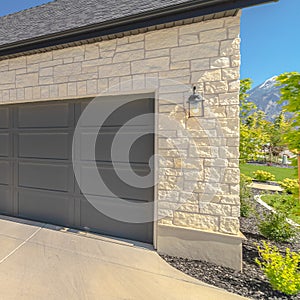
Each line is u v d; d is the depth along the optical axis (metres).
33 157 5.70
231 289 3.17
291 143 4.40
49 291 3.04
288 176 14.42
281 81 4.35
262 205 7.76
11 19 7.77
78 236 4.86
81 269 3.61
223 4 3.46
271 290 3.14
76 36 4.53
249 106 10.03
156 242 4.34
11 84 5.54
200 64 3.97
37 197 5.70
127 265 3.79
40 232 5.02
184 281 3.37
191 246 4.07
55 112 5.42
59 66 5.04
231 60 3.79
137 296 3.00
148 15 3.81
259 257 4.20
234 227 3.84
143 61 4.34
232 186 3.86
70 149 5.29
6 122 5.98
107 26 4.16
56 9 6.94
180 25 4.05
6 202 6.06
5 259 3.86
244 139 9.29
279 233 4.88
